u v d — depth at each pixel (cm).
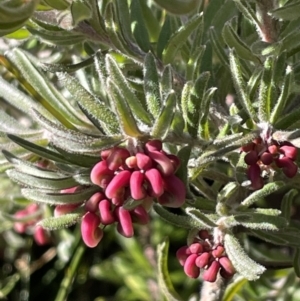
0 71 29
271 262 26
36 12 21
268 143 19
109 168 17
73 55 28
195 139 19
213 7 24
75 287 44
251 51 21
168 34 24
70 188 19
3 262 47
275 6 21
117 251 45
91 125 22
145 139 17
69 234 38
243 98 20
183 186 17
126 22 23
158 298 39
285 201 24
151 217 41
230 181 22
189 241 20
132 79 23
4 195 38
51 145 21
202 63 23
